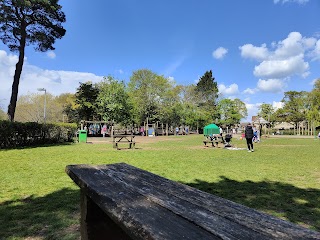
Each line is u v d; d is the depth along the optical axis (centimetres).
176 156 1238
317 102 4959
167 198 171
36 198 496
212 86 7231
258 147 1923
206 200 167
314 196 532
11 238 326
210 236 111
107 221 231
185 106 5681
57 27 2220
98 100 4109
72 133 2477
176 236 111
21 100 5059
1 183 619
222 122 6300
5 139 1625
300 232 115
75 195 514
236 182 660
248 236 111
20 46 2136
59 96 5678
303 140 3086
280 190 581
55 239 324
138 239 123
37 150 1488
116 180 223
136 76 4441
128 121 4094
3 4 1928
